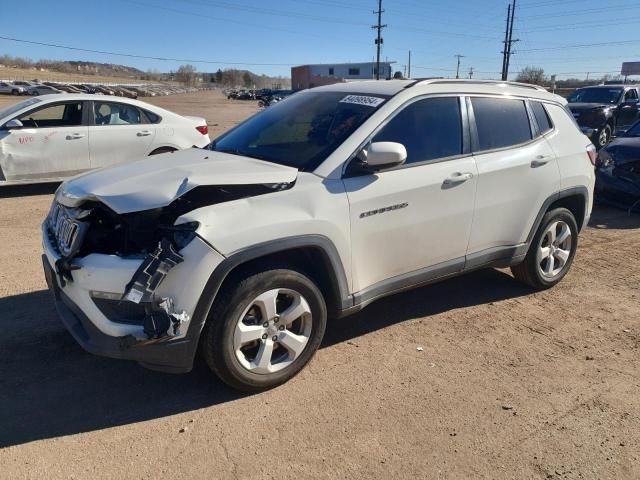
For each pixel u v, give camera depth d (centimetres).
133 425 300
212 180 300
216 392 331
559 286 514
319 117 396
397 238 371
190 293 287
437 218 389
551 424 309
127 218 303
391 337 406
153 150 919
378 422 306
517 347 396
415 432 299
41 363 358
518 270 490
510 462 278
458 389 340
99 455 276
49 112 853
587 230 715
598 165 823
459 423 307
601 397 335
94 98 874
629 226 738
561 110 495
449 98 408
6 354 366
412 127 383
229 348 308
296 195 323
